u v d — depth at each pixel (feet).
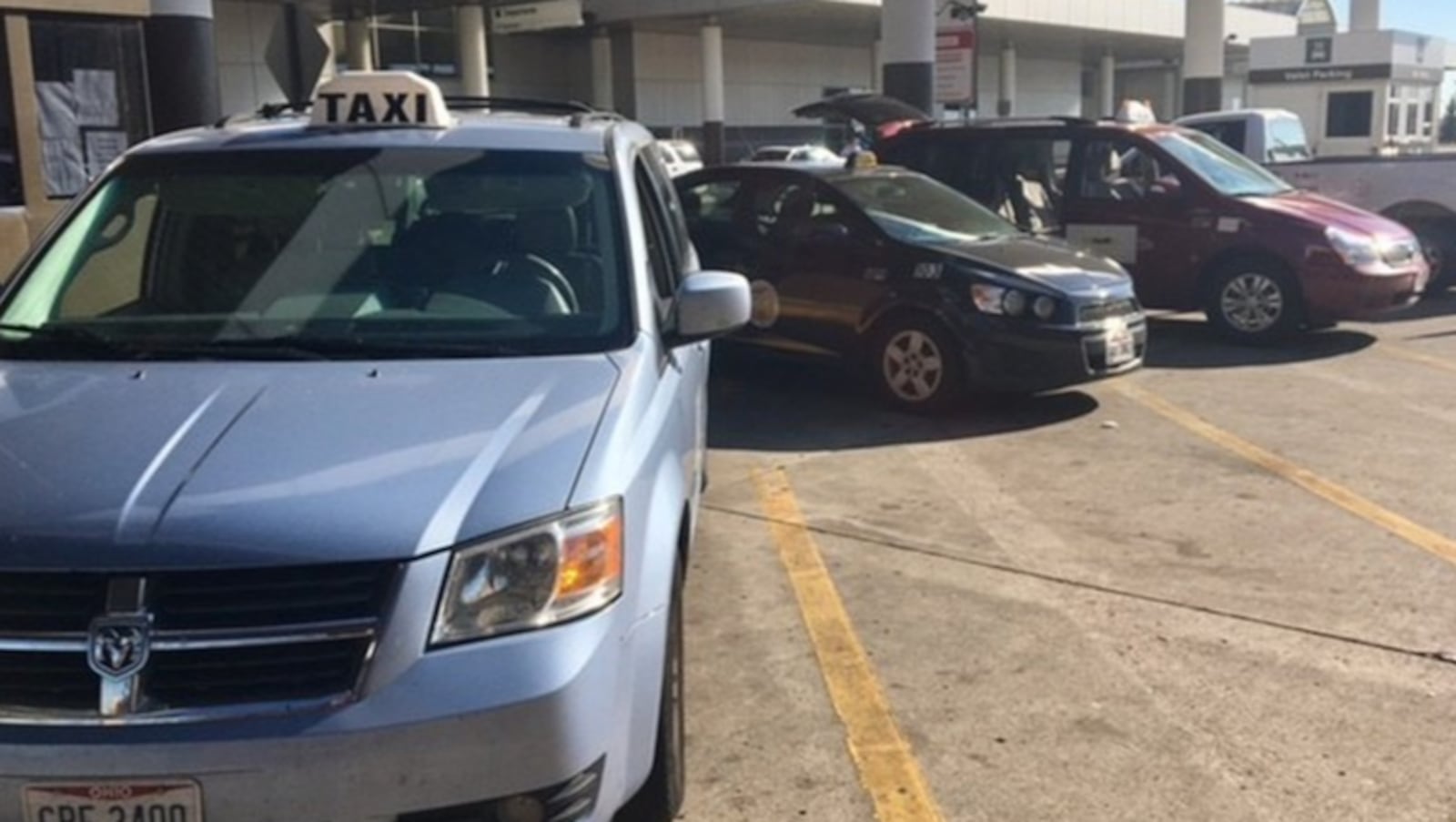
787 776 13.09
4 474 9.62
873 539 20.45
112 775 8.67
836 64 145.59
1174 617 17.04
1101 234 39.11
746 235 31.63
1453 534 20.21
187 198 13.78
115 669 8.73
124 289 13.23
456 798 9.01
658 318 13.28
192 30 37.11
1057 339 27.63
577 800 9.44
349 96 14.66
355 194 13.71
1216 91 97.09
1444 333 39.55
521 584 9.37
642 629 10.33
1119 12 145.48
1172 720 14.19
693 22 118.62
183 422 10.29
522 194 13.74
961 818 12.29
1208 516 21.33
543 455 10.00
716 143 120.47
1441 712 14.28
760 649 16.24
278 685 8.87
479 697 8.97
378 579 9.00
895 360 29.27
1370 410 29.04
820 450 26.25
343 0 84.12
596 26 119.03
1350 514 21.30
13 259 38.63
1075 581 18.45
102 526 9.01
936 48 55.42
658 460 11.52
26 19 38.24
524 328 12.50
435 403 10.70
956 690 15.01
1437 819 12.14
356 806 8.84
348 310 12.66
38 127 38.91
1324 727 13.96
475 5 90.33
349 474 9.57
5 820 8.84
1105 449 25.89
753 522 21.44
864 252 29.55
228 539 8.93
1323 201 38.91
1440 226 45.96
